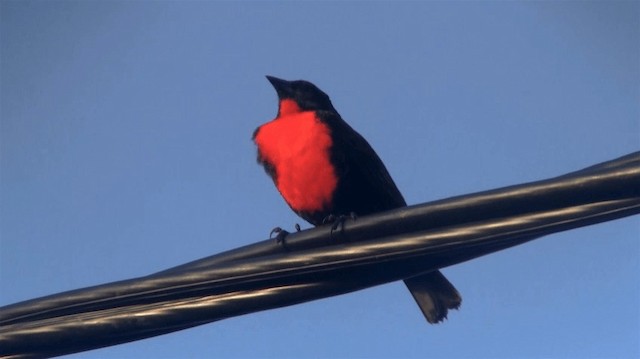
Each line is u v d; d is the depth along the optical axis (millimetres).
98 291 9336
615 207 8359
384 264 9148
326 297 9312
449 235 8703
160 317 9297
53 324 9406
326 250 9000
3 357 9469
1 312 9484
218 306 9266
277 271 9086
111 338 9461
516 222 8539
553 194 8398
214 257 9602
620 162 8438
